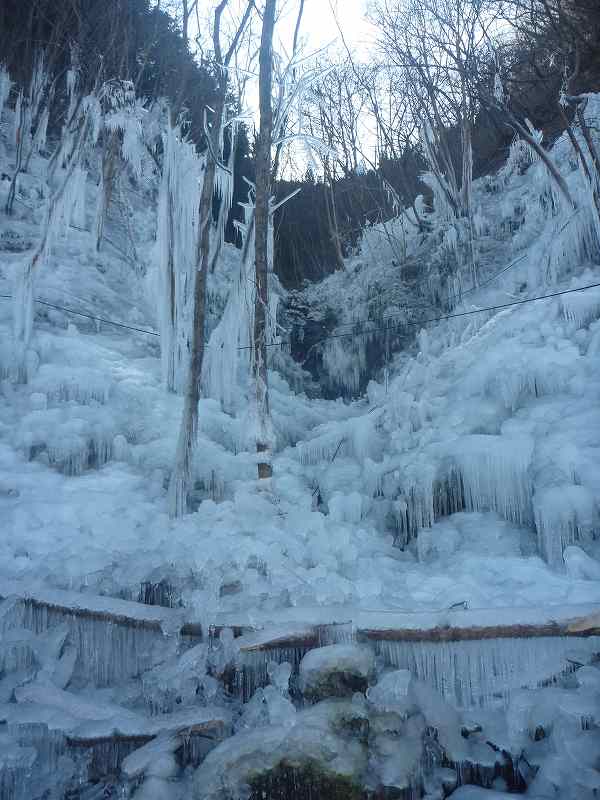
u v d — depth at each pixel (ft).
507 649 15.01
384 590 19.08
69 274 48.98
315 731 13.05
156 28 58.29
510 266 50.80
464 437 28.63
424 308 58.90
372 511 29.84
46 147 63.62
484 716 14.51
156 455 32.65
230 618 16.90
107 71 55.11
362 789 12.30
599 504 22.00
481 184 65.31
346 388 61.98
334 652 14.99
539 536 23.11
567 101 43.62
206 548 20.90
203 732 14.71
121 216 61.57
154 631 17.25
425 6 55.42
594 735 12.80
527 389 30.71
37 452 31.45
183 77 53.88
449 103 60.34
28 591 18.61
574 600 17.10
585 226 41.83
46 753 15.01
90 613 17.72
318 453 36.91
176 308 37.73
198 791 12.58
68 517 25.35
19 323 37.76
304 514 26.89
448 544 25.12
